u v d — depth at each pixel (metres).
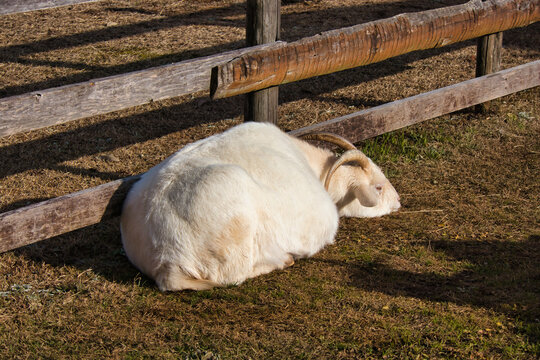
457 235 5.08
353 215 5.36
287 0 12.87
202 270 4.12
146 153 6.67
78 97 4.45
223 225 4.04
